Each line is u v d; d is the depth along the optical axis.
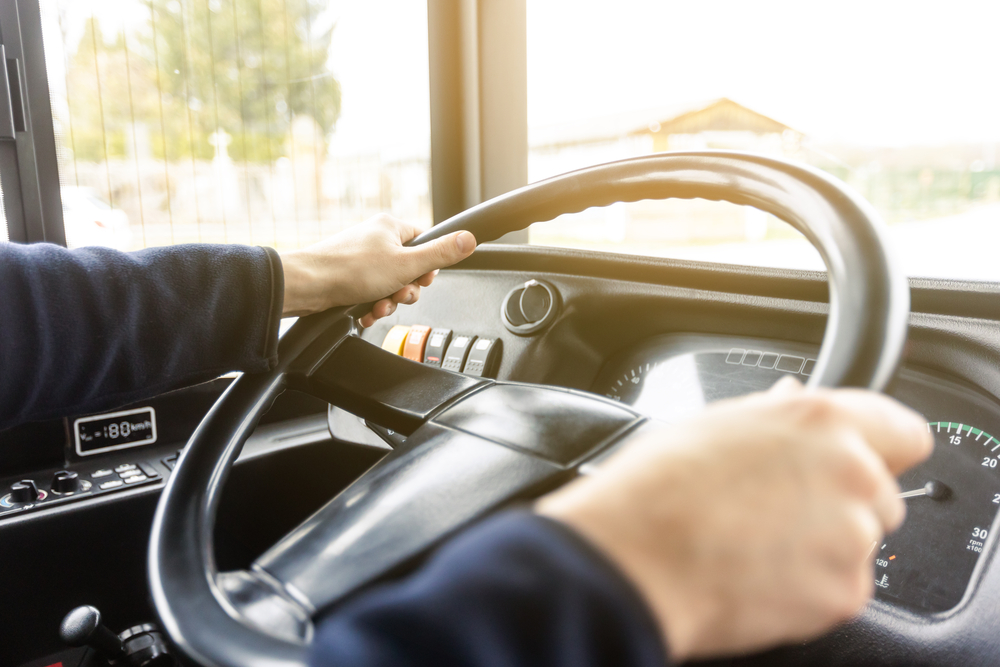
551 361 0.86
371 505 0.43
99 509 0.83
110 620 0.84
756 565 0.18
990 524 0.58
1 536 0.76
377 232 0.61
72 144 1.08
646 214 1.07
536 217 0.62
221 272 0.52
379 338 1.06
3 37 1.00
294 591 0.38
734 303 0.77
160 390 0.51
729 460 0.18
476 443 0.45
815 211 0.41
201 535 0.41
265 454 0.96
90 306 0.47
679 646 0.17
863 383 0.31
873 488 0.19
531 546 0.17
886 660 0.59
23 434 0.93
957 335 0.61
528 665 0.16
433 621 0.17
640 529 0.17
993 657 0.54
